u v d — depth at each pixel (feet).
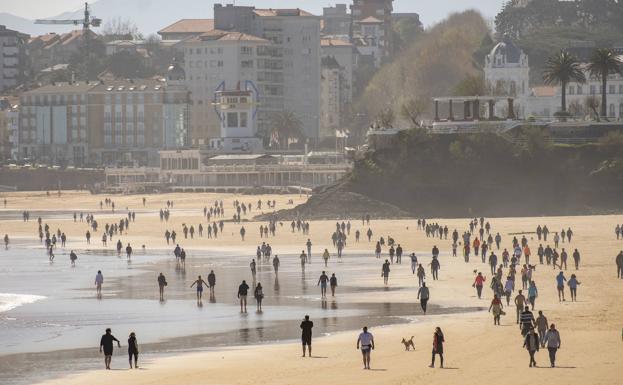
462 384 505.25
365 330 559.38
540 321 607.78
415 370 545.44
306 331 603.26
